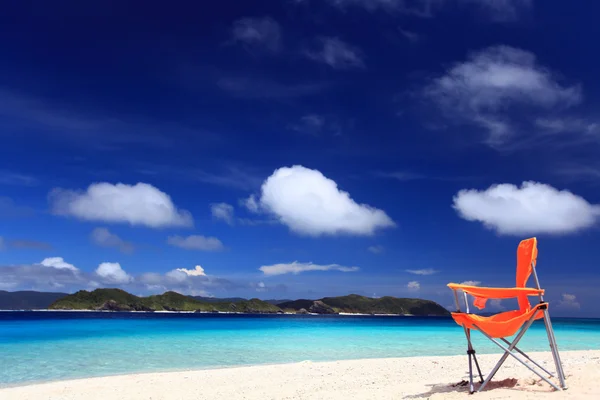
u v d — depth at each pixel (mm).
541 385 6566
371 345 22109
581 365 9258
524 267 6812
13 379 12156
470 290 6816
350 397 7398
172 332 32625
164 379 11172
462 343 23156
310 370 12188
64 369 13898
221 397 8562
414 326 52812
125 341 23781
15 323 47906
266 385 9797
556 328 43312
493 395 6121
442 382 8422
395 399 6859
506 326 6277
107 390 9750
